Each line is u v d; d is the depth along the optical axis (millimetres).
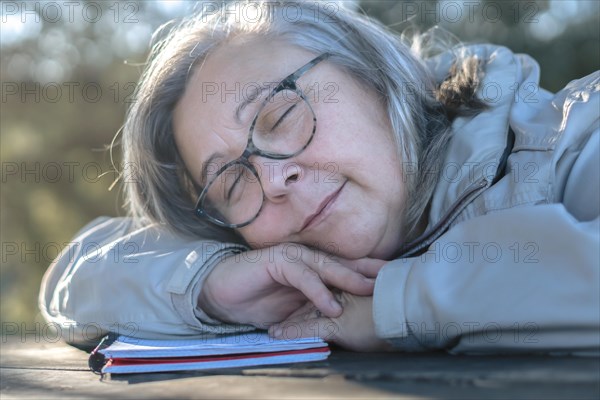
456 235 1242
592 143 1350
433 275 1218
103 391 1085
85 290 1694
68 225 7625
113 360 1255
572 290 1104
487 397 871
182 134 1717
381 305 1260
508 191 1417
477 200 1479
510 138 1571
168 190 1888
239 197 1624
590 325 1092
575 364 1043
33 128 7371
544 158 1399
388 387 959
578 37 5824
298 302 1601
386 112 1618
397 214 1604
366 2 5812
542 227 1138
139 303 1589
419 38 2260
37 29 7160
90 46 7141
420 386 954
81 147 7312
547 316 1116
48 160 7371
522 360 1106
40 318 6945
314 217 1555
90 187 7340
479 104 1681
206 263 1584
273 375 1100
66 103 7156
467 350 1205
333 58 1620
